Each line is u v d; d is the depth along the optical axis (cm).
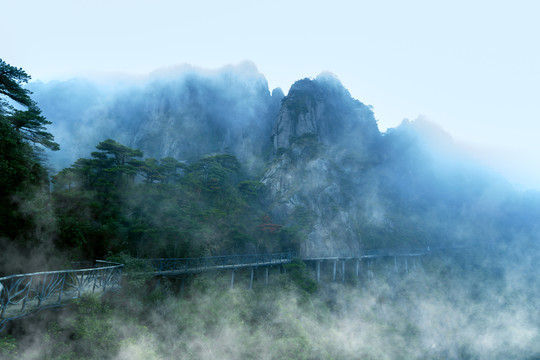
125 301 1972
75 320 1432
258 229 5072
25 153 1884
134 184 4119
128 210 3228
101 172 3619
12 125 2144
